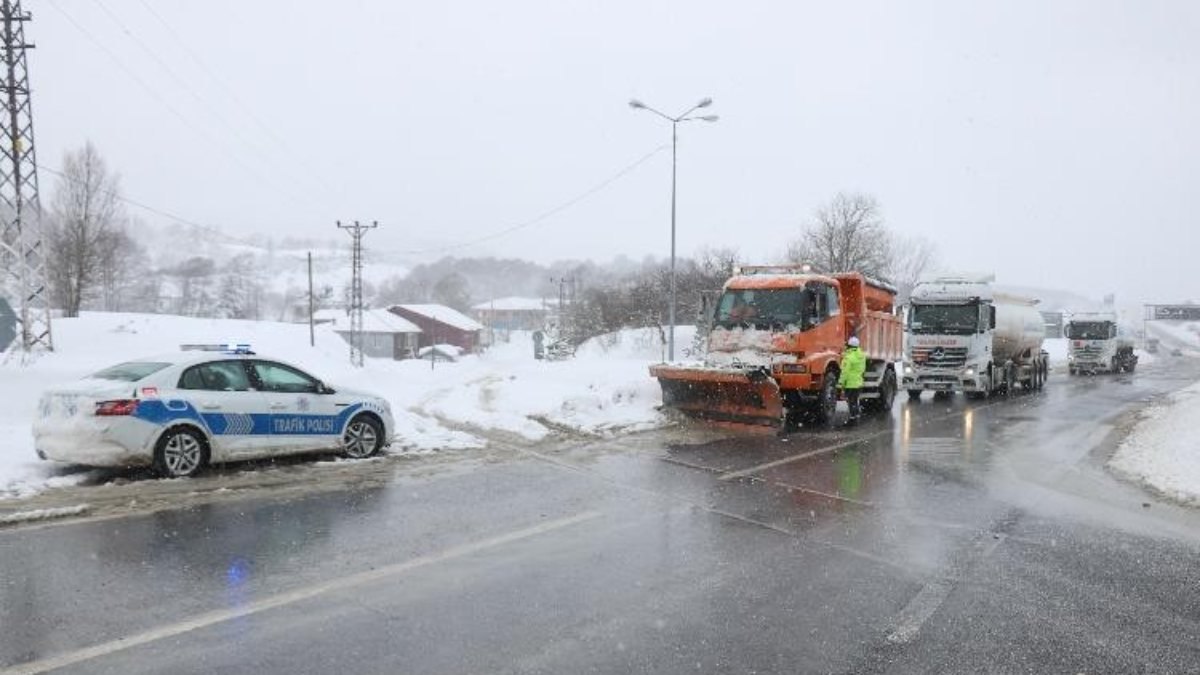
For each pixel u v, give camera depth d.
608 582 6.13
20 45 23.88
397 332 77.81
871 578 6.34
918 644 5.04
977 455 12.80
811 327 15.79
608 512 8.41
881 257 60.66
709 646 4.95
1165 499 9.56
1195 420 15.79
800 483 10.20
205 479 9.46
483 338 97.25
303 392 10.72
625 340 55.88
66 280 43.81
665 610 5.55
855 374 16.92
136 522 7.52
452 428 14.51
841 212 58.19
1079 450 13.47
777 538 7.51
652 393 17.61
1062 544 7.45
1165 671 4.71
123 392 9.09
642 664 4.67
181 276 121.69
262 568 6.28
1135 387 30.52
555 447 12.73
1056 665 4.77
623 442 13.37
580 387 18.34
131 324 37.44
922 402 23.22
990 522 8.30
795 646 4.98
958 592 6.04
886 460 12.13
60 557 6.43
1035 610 5.68
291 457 11.08
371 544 7.02
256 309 109.31
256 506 8.27
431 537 7.30
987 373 23.33
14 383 15.66
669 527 7.84
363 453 11.37
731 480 10.31
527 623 5.27
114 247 50.62
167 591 5.71
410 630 5.11
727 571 6.46
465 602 5.64
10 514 7.57
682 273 60.59
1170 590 6.15
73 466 9.73
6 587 5.72
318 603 5.55
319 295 110.06
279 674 4.43
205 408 9.68
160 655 4.64
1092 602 5.86
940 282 24.27
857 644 5.03
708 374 15.27
